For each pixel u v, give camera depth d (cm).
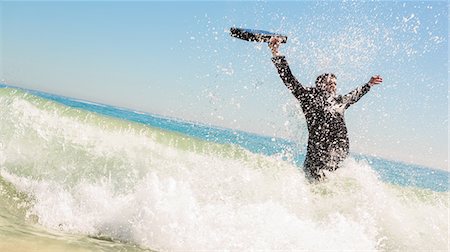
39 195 411
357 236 388
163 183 382
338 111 496
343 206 448
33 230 316
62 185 449
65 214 372
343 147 489
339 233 388
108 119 802
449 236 446
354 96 505
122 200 400
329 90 505
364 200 458
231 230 362
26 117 662
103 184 466
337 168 486
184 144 697
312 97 498
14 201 383
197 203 389
